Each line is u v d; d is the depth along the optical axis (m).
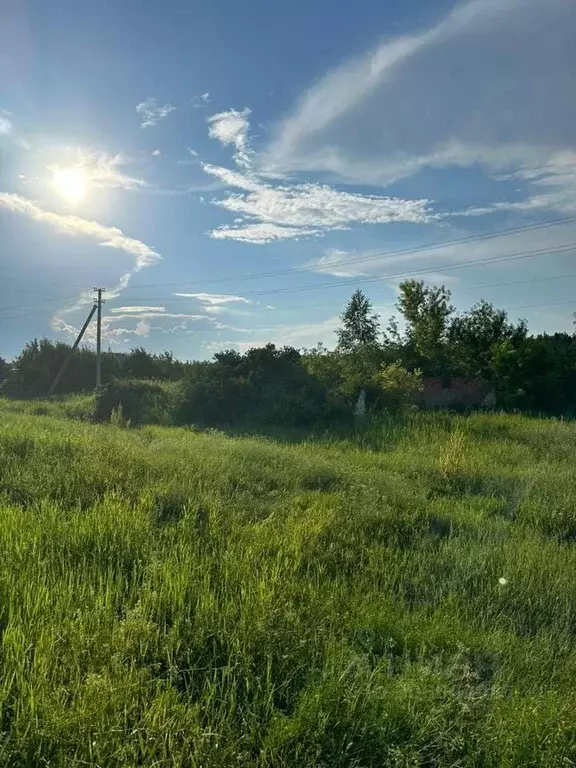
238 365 25.14
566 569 6.55
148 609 4.40
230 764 3.05
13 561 4.99
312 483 10.24
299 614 4.46
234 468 10.19
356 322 47.88
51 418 21.16
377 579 5.94
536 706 3.65
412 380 25.12
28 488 7.66
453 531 7.98
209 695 3.46
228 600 4.75
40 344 47.88
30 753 2.96
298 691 3.71
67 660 3.63
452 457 12.74
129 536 5.96
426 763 3.32
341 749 3.22
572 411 32.09
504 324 39.66
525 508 9.66
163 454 10.97
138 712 3.30
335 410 21.78
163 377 48.84
